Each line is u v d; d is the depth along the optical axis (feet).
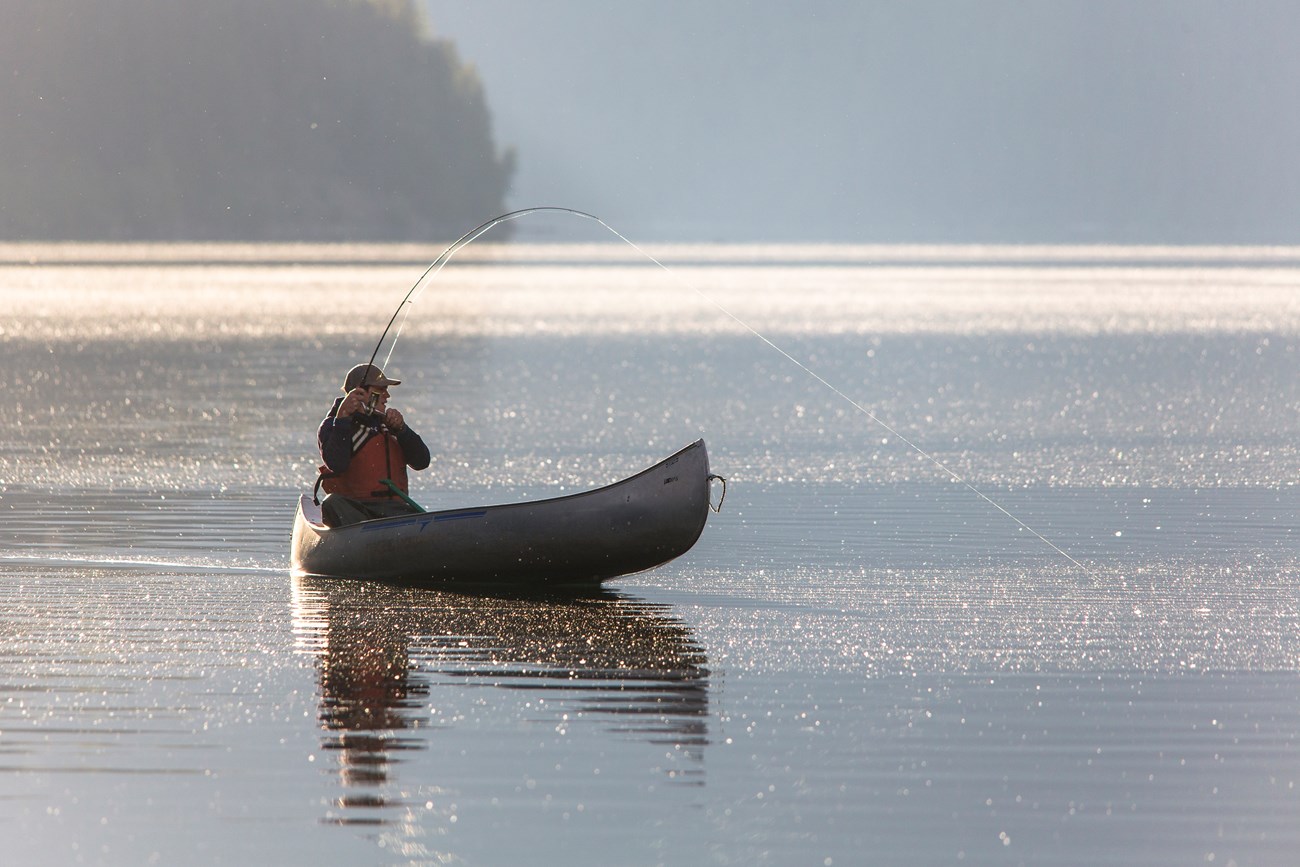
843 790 78.54
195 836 72.13
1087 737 86.94
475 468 202.08
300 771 80.48
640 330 484.74
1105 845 72.18
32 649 104.94
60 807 75.46
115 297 643.86
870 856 70.69
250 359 377.71
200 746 84.17
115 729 87.04
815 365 371.15
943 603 121.80
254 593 124.77
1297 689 96.63
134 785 78.33
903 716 90.79
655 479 125.49
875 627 113.60
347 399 135.44
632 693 95.04
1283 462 209.77
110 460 207.51
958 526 159.43
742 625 113.91
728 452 221.05
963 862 69.97
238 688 95.61
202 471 197.36
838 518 164.35
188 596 123.34
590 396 298.15
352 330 476.95
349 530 130.72
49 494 177.68
